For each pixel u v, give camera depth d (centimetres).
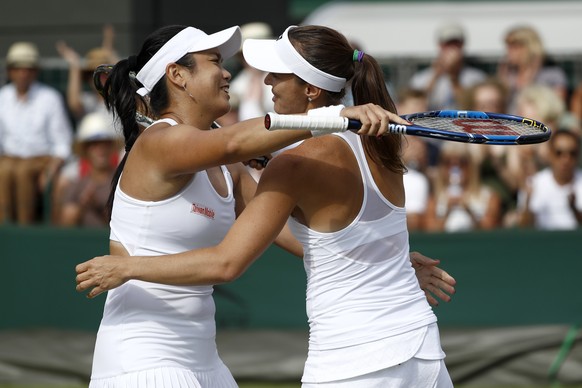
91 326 2523
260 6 3638
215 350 1273
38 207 2878
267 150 1072
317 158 1122
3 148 3022
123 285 1202
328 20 3591
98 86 1333
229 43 1246
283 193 1116
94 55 3119
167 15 3634
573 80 3025
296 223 1167
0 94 3028
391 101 1202
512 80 3008
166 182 1172
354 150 1145
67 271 2536
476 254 2397
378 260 1154
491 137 1065
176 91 1227
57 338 2439
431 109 2936
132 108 1272
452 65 2964
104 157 2753
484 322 2397
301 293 2433
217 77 1230
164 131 1151
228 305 2448
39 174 2889
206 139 1096
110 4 3597
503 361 2298
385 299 1147
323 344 1145
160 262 1115
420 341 1147
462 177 2653
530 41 2998
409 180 2631
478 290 2397
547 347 2291
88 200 2752
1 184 2853
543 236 2380
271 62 1152
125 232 1204
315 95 1158
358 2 3616
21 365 2400
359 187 1139
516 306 2386
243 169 1337
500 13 3466
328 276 1150
